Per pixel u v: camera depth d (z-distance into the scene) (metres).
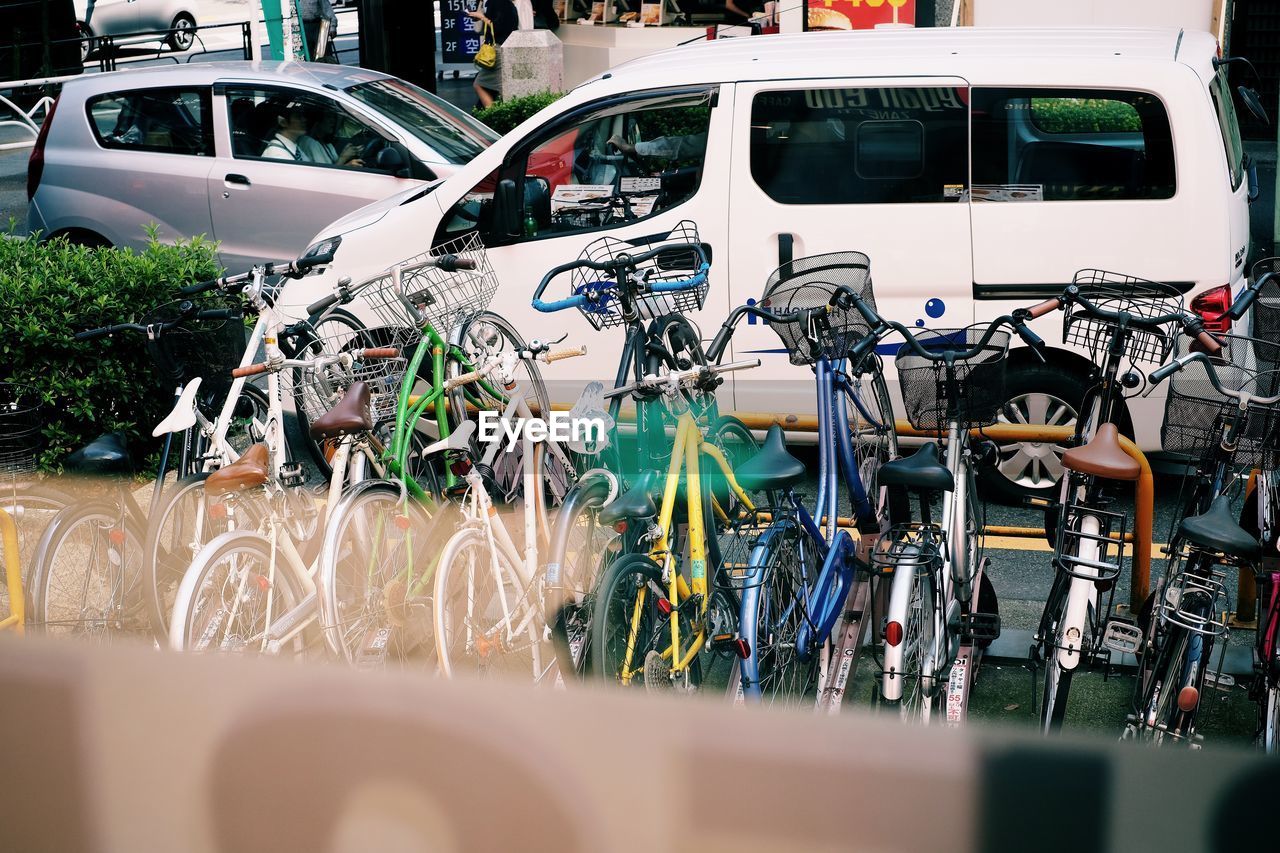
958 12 10.27
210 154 9.02
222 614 3.55
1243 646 4.47
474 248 6.02
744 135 5.95
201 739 1.86
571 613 3.71
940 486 3.58
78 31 21.05
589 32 13.99
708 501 4.07
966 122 5.68
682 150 6.07
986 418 4.05
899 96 5.75
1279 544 3.37
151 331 4.52
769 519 4.50
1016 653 4.54
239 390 4.31
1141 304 4.48
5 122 18.17
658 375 4.32
